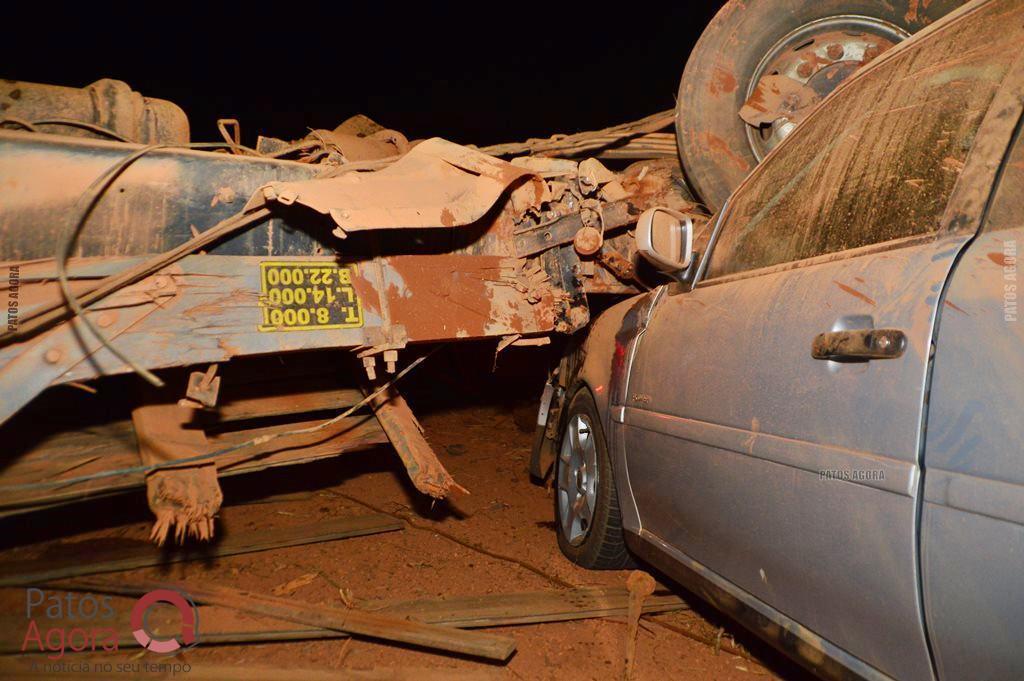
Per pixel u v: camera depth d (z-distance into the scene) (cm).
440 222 281
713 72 380
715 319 240
